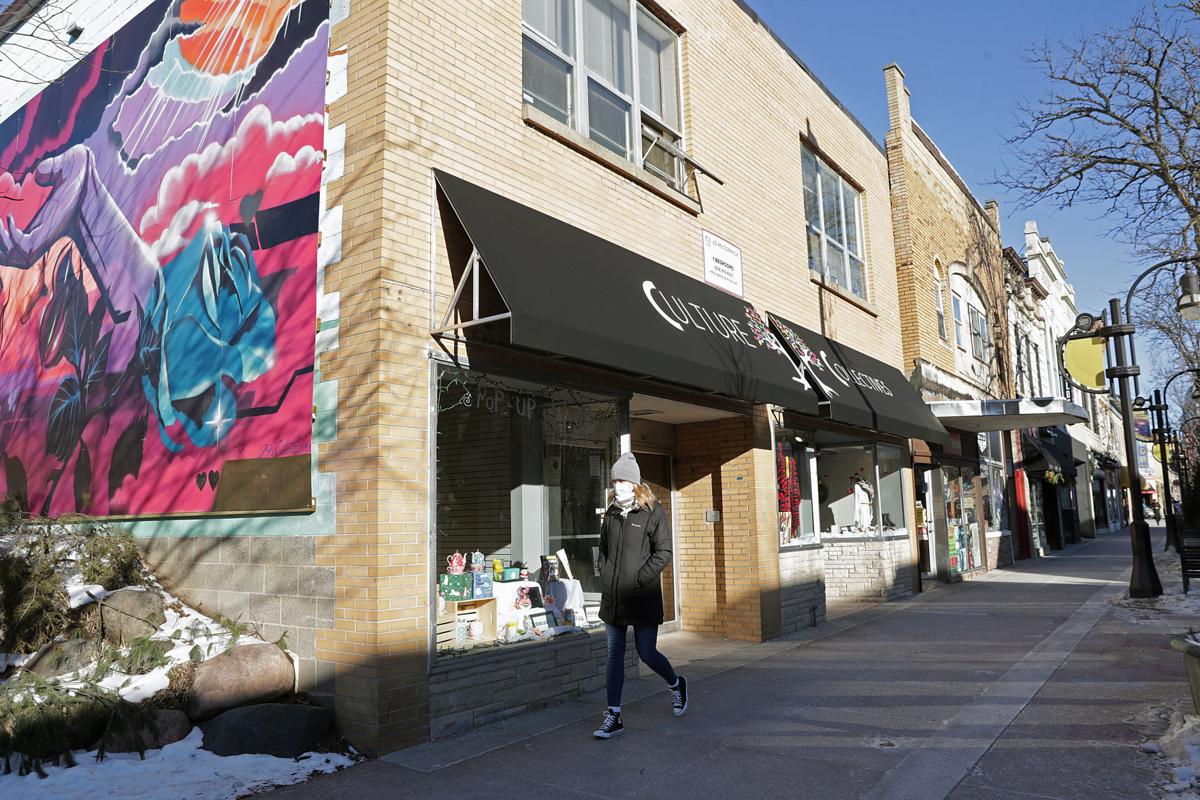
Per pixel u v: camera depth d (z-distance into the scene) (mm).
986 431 19656
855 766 4895
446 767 4969
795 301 11320
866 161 14742
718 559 10016
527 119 6957
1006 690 6555
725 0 10602
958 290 18750
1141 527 11891
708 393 9133
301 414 5871
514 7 7098
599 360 6125
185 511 6562
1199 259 12516
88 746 5012
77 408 7812
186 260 6996
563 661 6645
